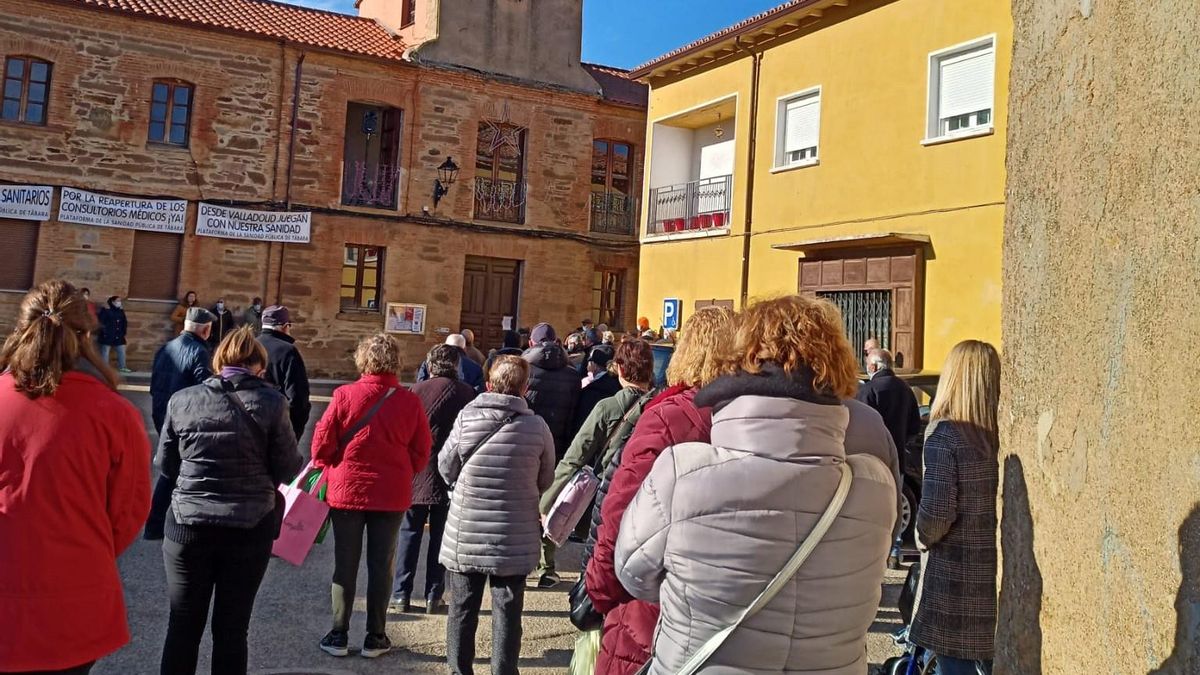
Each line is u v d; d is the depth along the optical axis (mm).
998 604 2271
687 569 2012
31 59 18453
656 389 5270
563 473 5207
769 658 1958
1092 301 1827
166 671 3805
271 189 20516
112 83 18969
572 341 11602
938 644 3359
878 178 13492
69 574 2740
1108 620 1646
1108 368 1725
